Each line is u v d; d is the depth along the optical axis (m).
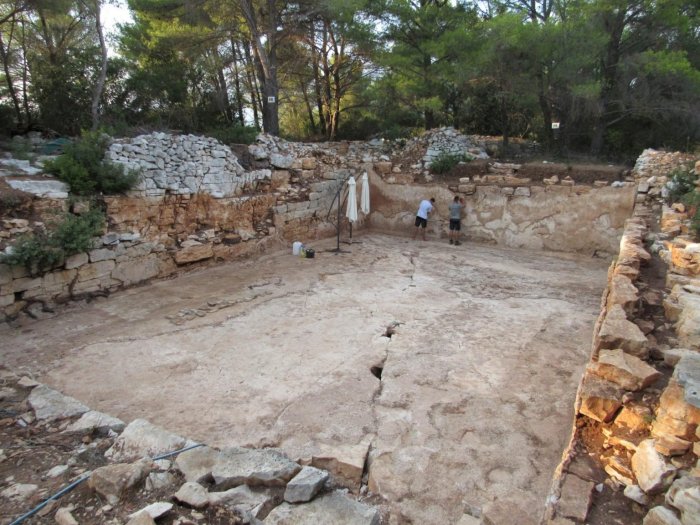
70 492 3.05
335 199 15.12
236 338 6.92
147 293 8.91
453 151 16.73
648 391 3.32
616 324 4.04
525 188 14.20
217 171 11.23
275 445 4.32
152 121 14.79
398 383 5.57
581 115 15.95
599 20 14.70
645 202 12.34
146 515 2.64
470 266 12.02
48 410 4.42
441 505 3.56
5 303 7.01
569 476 2.81
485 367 6.06
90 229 7.97
